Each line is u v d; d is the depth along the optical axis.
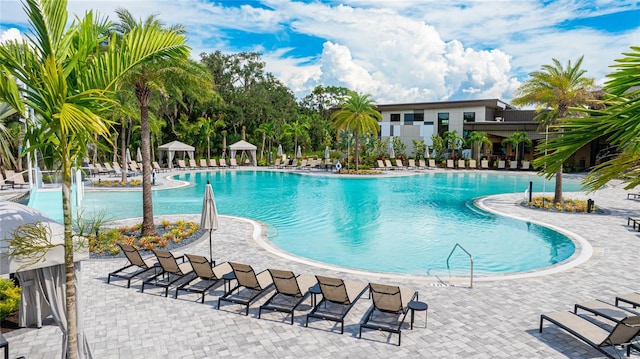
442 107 49.16
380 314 7.39
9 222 5.15
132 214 17.34
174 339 6.48
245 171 39.19
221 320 7.17
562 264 10.41
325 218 17.70
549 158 2.96
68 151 4.45
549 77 19.53
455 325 6.95
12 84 4.11
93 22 4.83
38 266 5.04
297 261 10.55
